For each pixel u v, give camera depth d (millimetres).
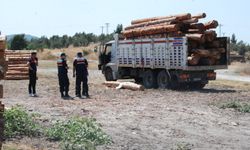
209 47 25047
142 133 12203
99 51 31406
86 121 11602
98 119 14242
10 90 24016
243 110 16547
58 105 17578
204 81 24953
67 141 10273
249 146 10938
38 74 38281
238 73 47188
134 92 22984
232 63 66188
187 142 11203
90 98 20172
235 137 11969
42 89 24578
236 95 21656
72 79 33719
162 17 26312
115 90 24016
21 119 11391
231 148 10672
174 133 12305
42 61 75312
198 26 24500
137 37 27703
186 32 25031
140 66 27078
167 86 25219
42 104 17906
